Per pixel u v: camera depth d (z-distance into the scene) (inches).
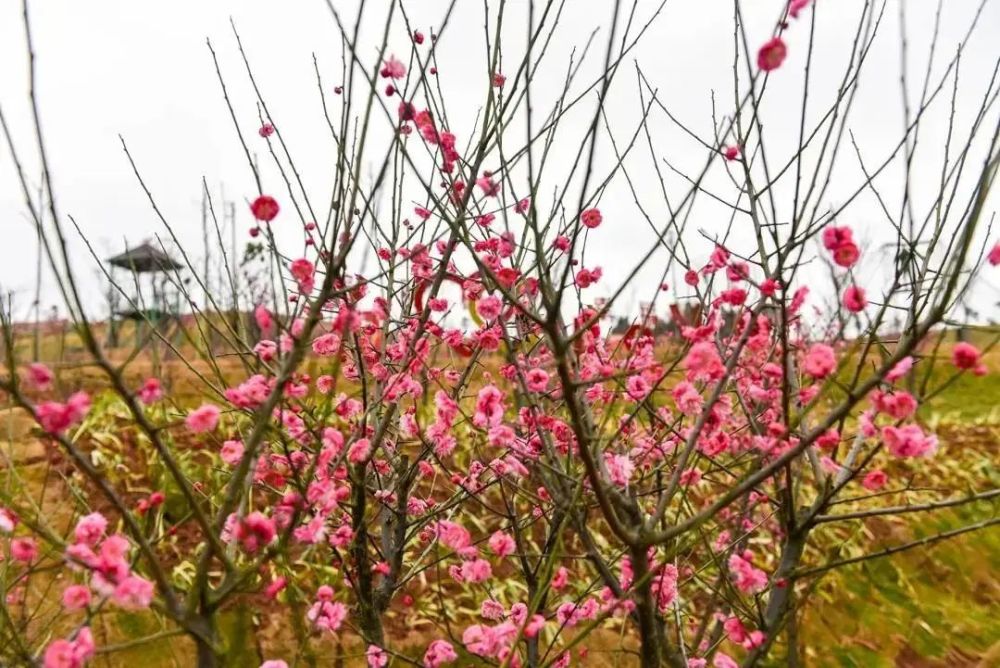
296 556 163.6
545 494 134.6
